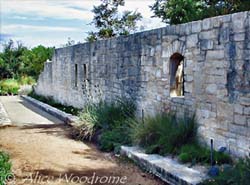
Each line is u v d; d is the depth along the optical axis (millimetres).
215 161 7219
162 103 9930
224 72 7449
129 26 21438
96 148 9969
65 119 14875
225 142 7480
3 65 38844
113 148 9539
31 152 9414
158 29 10008
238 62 7062
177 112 9203
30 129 13109
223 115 7520
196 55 8344
